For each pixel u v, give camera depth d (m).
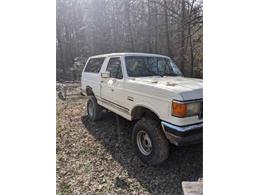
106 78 3.84
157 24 8.89
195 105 2.39
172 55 8.23
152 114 2.89
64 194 2.42
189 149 3.26
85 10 11.61
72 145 3.55
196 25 7.64
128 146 3.49
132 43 10.25
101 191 2.46
